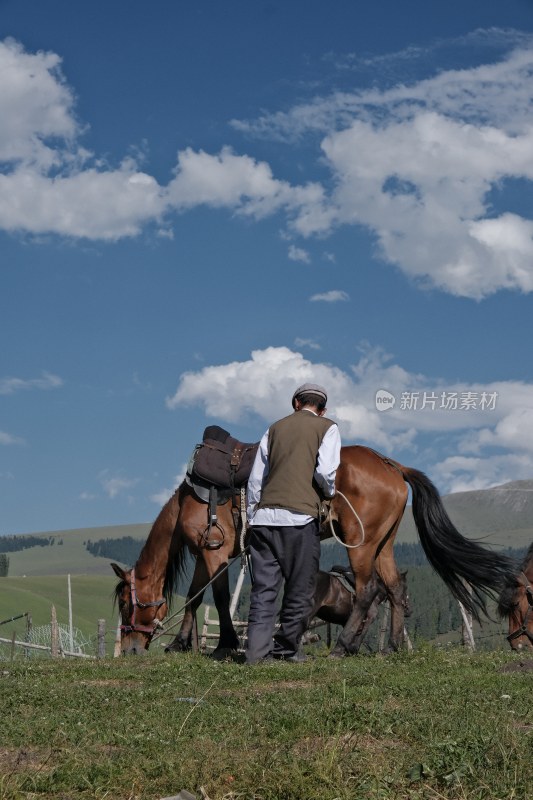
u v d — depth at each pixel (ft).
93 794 10.71
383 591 33.68
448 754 11.48
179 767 11.56
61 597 445.78
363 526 31.24
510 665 24.17
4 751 13.24
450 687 18.52
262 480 26.30
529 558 37.52
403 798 10.12
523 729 13.75
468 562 32.81
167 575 35.14
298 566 25.53
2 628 308.40
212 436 32.48
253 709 15.78
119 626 35.37
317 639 48.37
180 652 32.14
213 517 31.53
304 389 27.14
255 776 10.83
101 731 14.21
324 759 11.06
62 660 28.50
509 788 10.12
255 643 25.13
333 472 25.89
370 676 20.67
